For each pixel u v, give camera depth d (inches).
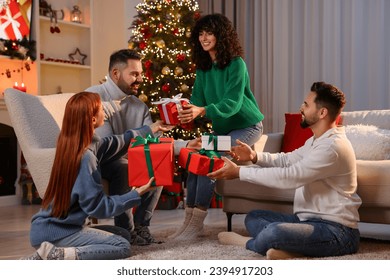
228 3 255.8
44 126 111.1
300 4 237.1
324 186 101.7
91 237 96.0
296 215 107.9
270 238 96.4
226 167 105.0
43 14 232.8
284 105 240.1
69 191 94.3
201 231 126.2
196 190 122.2
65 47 249.0
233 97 122.5
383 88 215.0
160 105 112.8
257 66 250.1
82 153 94.7
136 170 100.3
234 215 172.4
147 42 203.0
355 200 102.4
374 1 215.8
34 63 223.5
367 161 116.0
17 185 217.9
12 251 118.2
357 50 219.1
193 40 131.1
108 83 122.0
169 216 174.2
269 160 111.7
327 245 98.0
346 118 148.5
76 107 95.4
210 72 131.0
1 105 209.6
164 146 100.6
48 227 95.3
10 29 218.8
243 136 129.6
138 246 112.4
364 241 120.8
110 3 251.6
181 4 205.8
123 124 121.3
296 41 237.0
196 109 114.3
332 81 227.6
